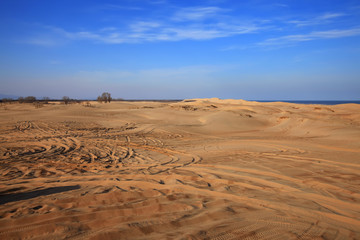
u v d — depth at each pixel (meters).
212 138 19.00
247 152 12.29
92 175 8.07
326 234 3.76
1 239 3.47
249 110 47.78
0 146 14.38
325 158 10.21
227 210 4.68
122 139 17.94
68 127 24.81
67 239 3.44
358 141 14.56
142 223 4.01
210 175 7.71
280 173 7.82
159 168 9.18
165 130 23.89
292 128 23.00
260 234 3.70
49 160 10.66
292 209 4.80
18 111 44.59
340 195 5.71
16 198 5.59
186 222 4.09
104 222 4.04
